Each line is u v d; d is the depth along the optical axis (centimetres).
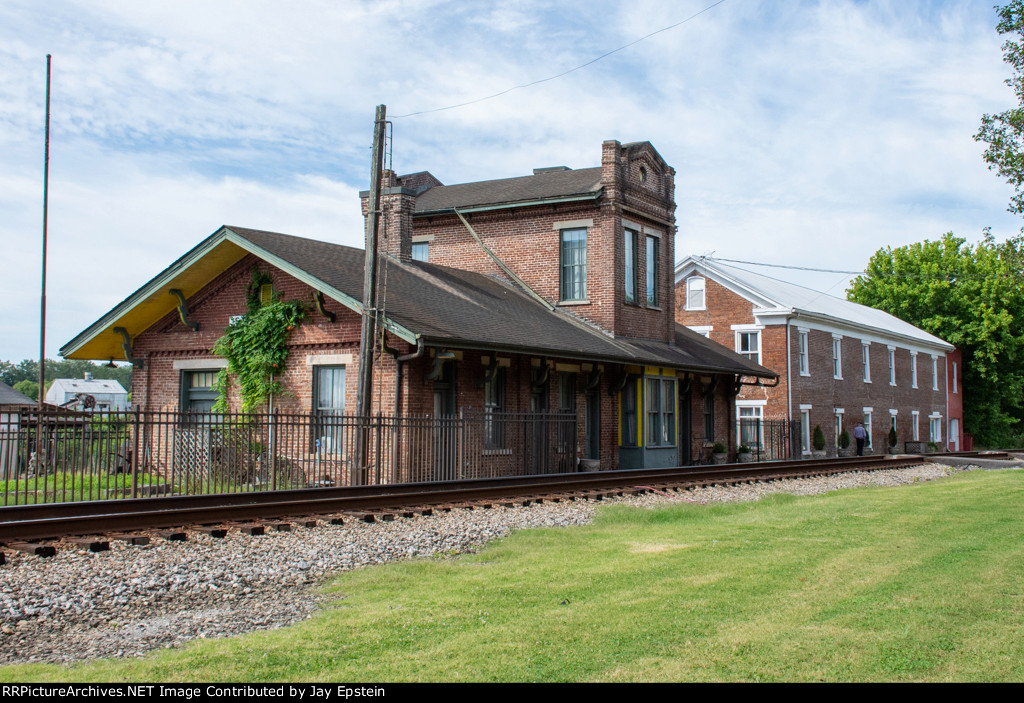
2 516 1084
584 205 2727
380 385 1922
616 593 774
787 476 2247
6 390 4072
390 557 999
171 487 1642
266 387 2100
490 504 1450
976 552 977
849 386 4503
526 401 2197
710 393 3092
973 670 558
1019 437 6762
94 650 629
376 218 1825
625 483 1895
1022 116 2322
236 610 750
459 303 2223
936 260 6688
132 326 2348
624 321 2719
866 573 852
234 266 2202
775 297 4038
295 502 1252
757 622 667
